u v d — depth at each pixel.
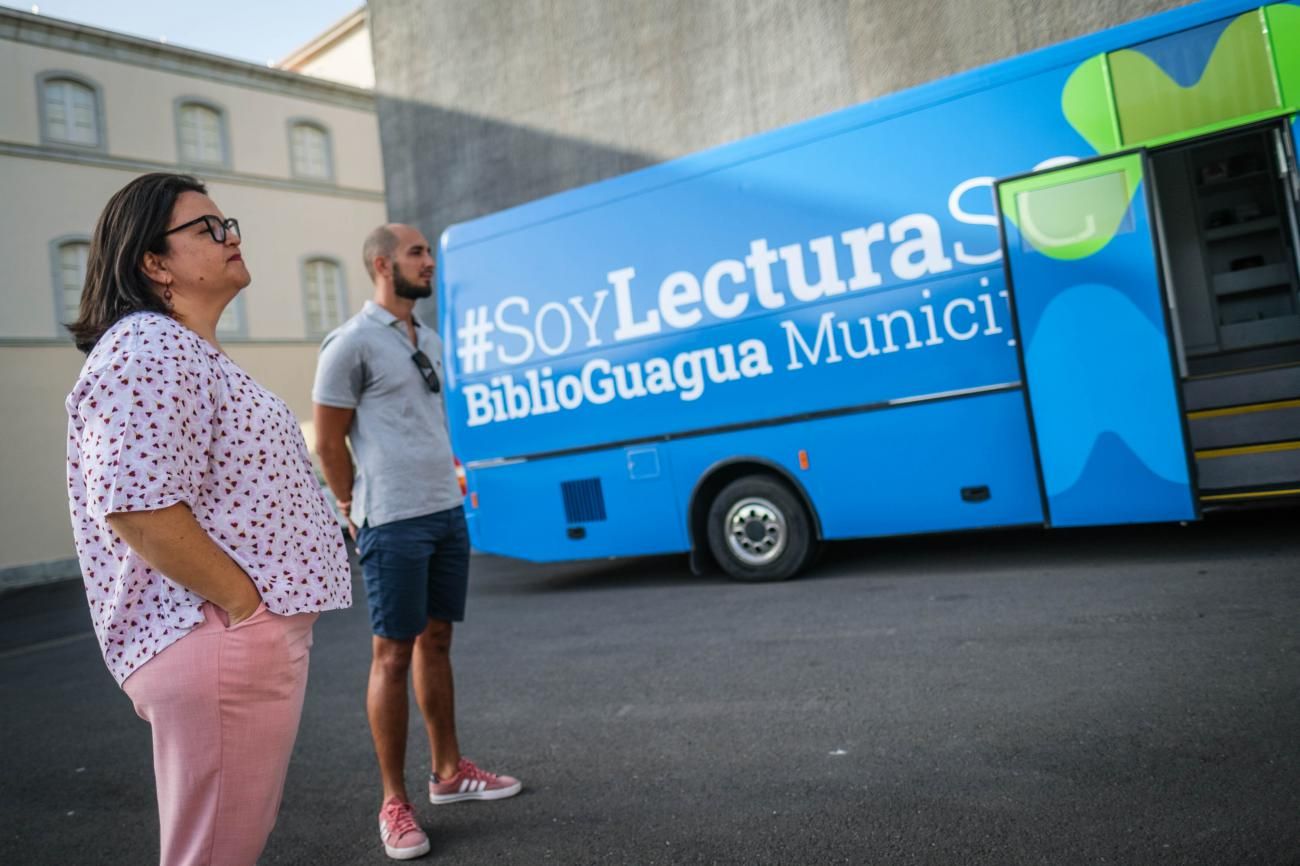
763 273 7.38
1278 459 5.96
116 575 1.89
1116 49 6.20
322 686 6.02
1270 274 8.12
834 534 7.21
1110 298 6.17
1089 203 6.22
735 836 3.07
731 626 6.13
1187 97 6.02
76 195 20.39
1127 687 3.96
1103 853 2.64
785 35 12.72
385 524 3.35
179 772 1.88
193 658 1.84
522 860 3.07
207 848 1.89
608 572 9.50
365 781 4.10
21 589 18.47
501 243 8.57
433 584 3.57
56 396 19.86
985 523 6.67
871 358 6.99
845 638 5.43
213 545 1.84
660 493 7.86
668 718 4.41
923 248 6.79
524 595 8.62
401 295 3.58
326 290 24.23
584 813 3.41
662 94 13.99
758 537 7.57
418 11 16.66
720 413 7.59
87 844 3.76
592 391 8.11
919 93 6.81
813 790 3.36
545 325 8.32
